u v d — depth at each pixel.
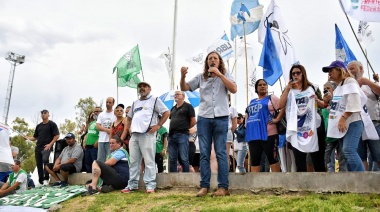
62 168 9.31
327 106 6.45
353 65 6.40
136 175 7.33
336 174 5.52
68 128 31.88
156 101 7.39
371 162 6.63
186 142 7.98
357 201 4.82
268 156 6.61
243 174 6.32
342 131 5.52
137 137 7.32
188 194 6.50
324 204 4.69
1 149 7.40
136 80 12.04
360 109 5.39
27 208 6.95
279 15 8.80
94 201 6.64
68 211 6.41
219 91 6.10
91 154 9.62
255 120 6.68
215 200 5.63
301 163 6.30
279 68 8.40
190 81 6.38
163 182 7.29
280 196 5.75
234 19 11.27
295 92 6.38
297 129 6.23
